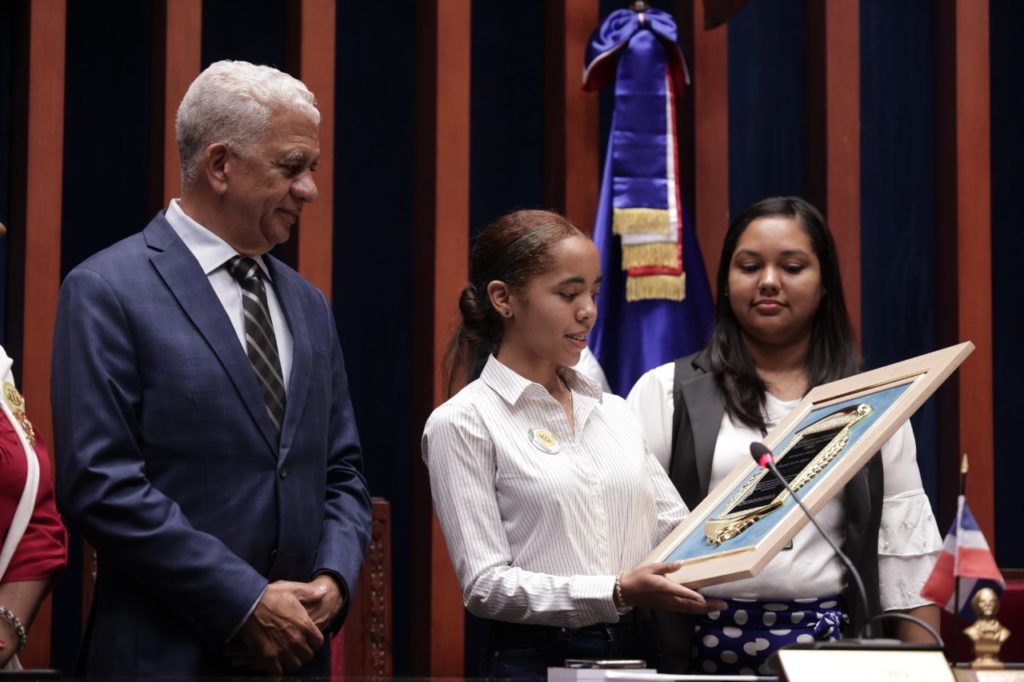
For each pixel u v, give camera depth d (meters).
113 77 5.40
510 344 3.31
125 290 3.21
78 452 3.07
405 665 5.69
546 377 3.30
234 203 3.32
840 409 2.89
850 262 5.91
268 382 3.31
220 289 3.34
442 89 5.50
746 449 3.54
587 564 3.12
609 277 5.25
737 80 6.16
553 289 3.21
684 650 3.38
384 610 4.82
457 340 3.45
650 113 5.31
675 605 2.74
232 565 3.07
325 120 5.35
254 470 3.22
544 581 2.97
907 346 6.25
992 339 6.35
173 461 3.16
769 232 3.72
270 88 3.33
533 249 3.22
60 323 3.22
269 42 5.62
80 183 5.34
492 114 5.94
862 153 6.26
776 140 6.19
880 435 2.62
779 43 6.23
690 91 5.81
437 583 5.36
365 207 5.77
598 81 5.53
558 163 5.75
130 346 3.17
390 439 5.76
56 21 4.98
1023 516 6.34
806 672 2.12
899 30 6.34
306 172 3.39
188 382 3.18
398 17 5.87
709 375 3.69
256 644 3.06
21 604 3.06
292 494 3.26
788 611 3.38
